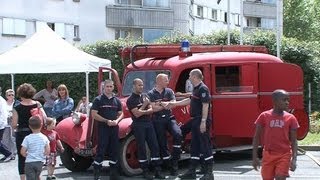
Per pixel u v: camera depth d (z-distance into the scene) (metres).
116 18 38.16
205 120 10.12
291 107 12.48
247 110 12.01
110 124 10.30
